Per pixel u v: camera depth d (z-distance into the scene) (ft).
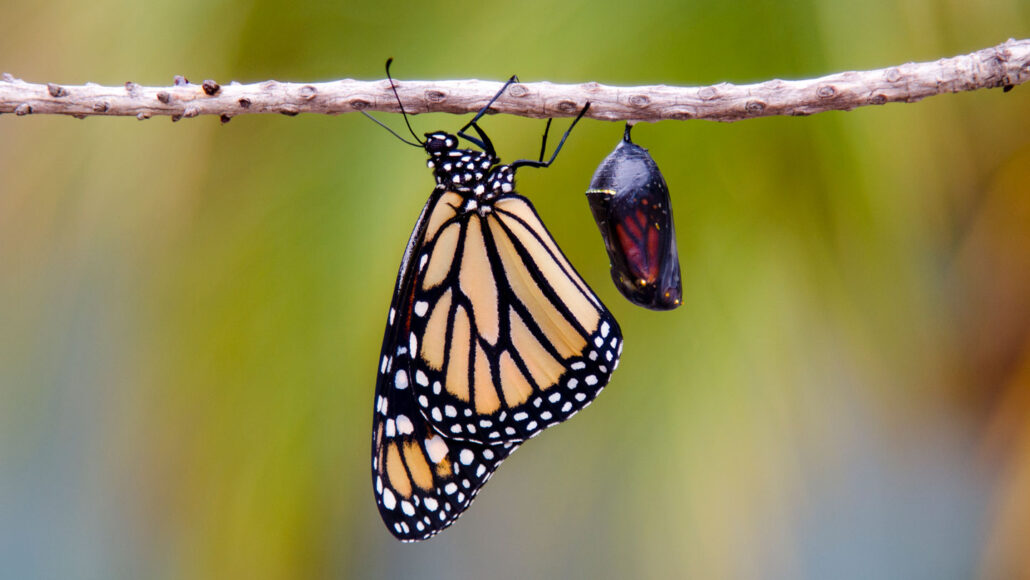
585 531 2.10
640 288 1.91
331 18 2.08
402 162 2.06
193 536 2.10
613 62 2.03
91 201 2.09
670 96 1.91
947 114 2.06
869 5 2.02
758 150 2.04
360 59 2.08
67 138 2.08
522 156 2.04
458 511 1.98
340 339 2.07
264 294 2.08
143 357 2.10
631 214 1.90
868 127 2.03
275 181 2.08
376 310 2.07
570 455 2.09
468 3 2.06
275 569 2.10
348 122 2.07
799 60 2.03
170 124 2.08
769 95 1.91
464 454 1.98
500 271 1.96
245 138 2.08
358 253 2.06
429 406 1.97
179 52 2.09
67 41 2.08
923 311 2.10
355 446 2.09
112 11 2.08
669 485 2.06
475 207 1.96
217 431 2.09
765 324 2.04
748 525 2.05
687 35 2.03
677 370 2.05
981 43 2.02
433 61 2.06
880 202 2.04
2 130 2.08
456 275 1.97
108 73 2.09
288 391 2.08
